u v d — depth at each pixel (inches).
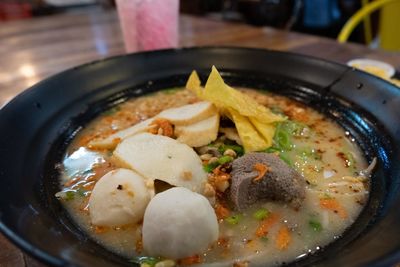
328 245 4.5
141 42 10.0
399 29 15.4
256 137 6.1
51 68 10.1
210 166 5.6
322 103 7.2
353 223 4.8
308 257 4.4
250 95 7.8
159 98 7.9
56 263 3.4
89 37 12.6
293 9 20.5
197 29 13.3
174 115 6.4
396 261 3.4
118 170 5.0
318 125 6.9
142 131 6.3
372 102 6.5
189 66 8.3
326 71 7.4
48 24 14.1
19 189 4.7
